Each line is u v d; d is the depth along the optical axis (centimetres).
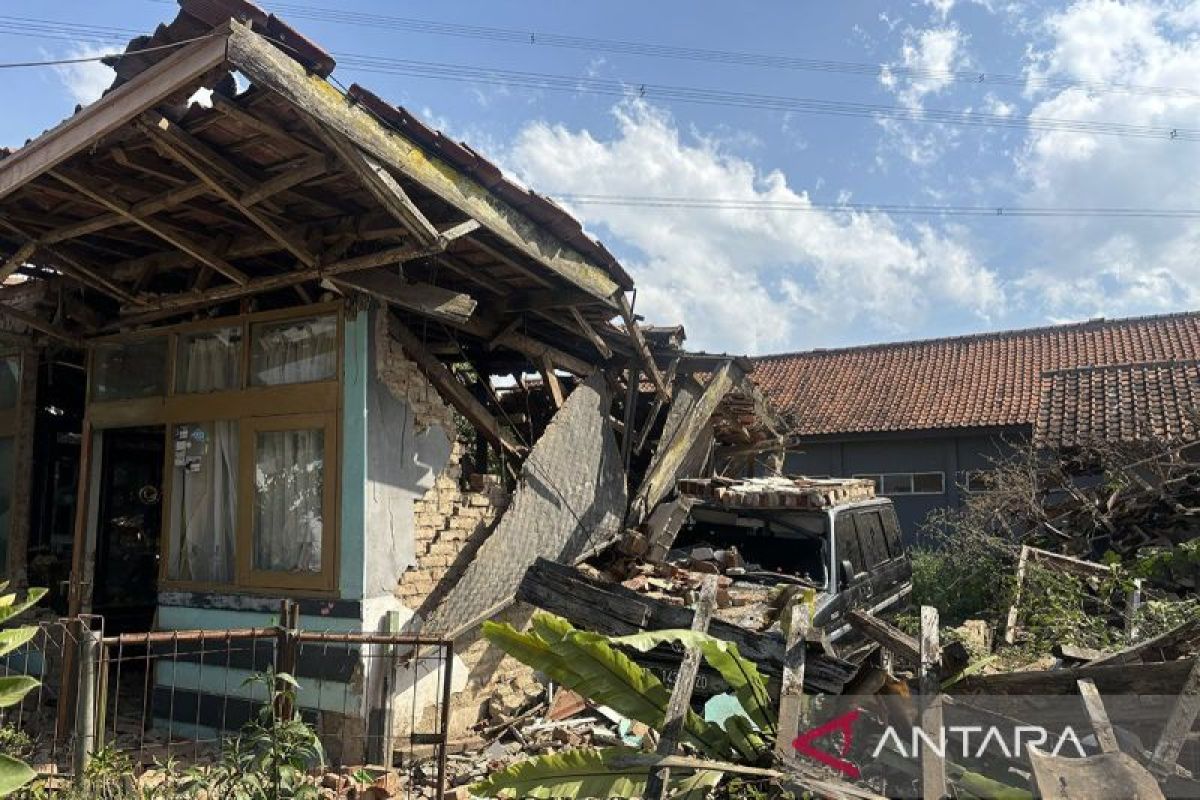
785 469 1934
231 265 640
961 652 409
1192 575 1069
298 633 541
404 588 658
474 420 750
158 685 710
